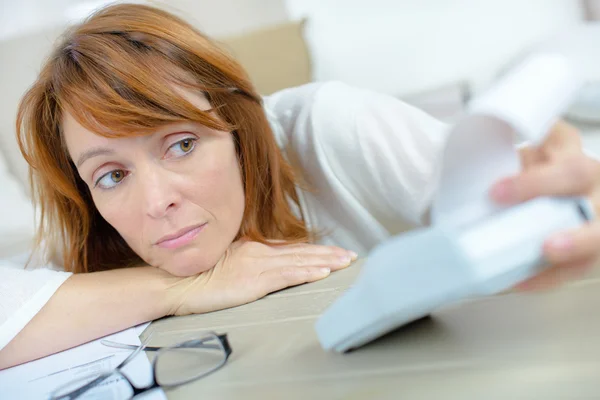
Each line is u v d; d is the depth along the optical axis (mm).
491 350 309
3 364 526
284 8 1855
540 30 1578
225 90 626
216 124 563
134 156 539
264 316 484
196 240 572
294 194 810
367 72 1669
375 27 1655
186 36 615
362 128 715
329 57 1675
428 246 271
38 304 555
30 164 689
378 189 717
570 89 273
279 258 588
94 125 525
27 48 1575
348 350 352
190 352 432
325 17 1677
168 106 535
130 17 603
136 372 416
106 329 558
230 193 591
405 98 1579
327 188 788
